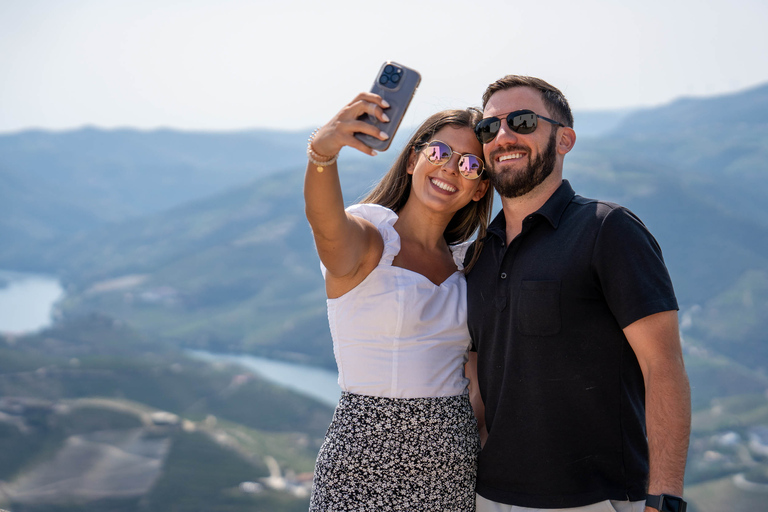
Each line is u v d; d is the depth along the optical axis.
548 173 2.55
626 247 2.32
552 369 2.42
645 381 2.29
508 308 2.53
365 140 2.11
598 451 2.43
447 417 2.56
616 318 2.34
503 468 2.53
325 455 2.58
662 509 2.15
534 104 2.56
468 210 3.10
